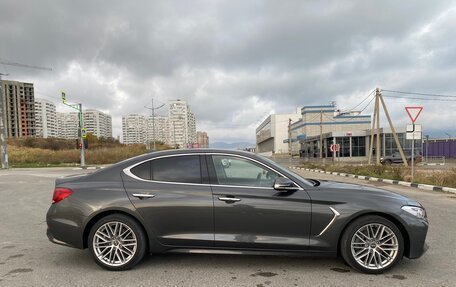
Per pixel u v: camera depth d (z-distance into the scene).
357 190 3.96
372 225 3.76
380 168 17.36
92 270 3.93
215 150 4.15
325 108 60.50
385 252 3.76
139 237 3.91
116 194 3.94
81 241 3.93
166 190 3.92
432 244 4.82
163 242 3.90
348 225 3.77
